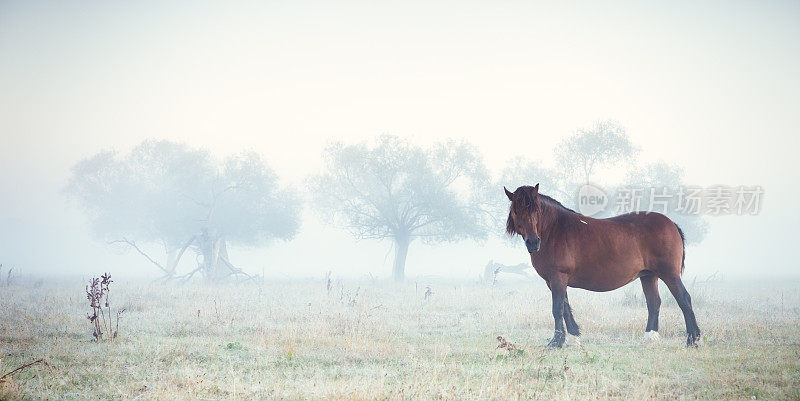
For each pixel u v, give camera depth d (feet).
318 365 24.48
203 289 74.38
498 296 64.34
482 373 22.61
